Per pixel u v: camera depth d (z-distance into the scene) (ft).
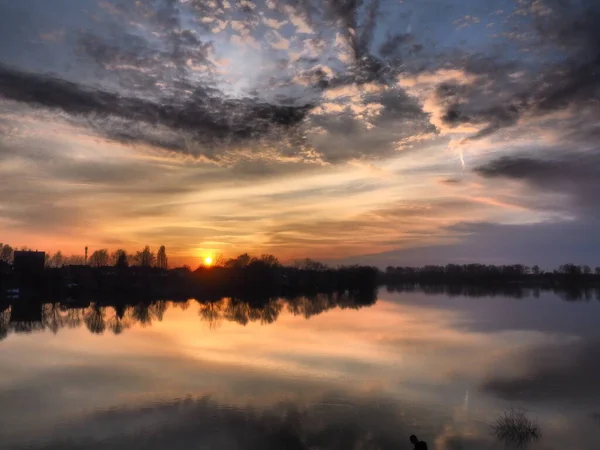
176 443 62.75
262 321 204.03
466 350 128.67
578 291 537.65
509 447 60.80
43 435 65.67
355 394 84.28
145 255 589.32
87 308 269.85
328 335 157.79
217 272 500.74
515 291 540.93
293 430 66.69
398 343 140.67
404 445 61.62
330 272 580.30
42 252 392.68
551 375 98.78
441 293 495.41
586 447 60.64
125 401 80.59
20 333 164.14
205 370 103.60
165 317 221.87
